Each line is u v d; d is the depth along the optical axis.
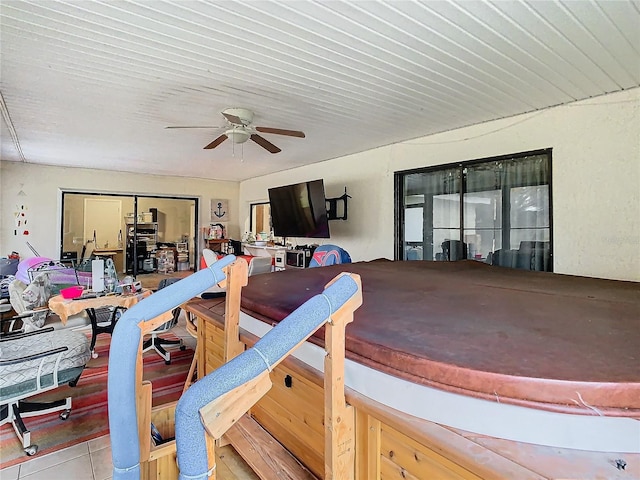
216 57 2.39
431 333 1.29
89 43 2.21
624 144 2.92
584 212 3.14
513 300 1.84
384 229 4.96
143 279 8.27
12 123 3.84
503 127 3.69
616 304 1.74
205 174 7.57
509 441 0.93
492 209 3.83
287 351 0.92
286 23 1.98
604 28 2.00
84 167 6.65
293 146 4.95
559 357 1.06
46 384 2.24
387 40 2.16
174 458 1.52
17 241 6.20
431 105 3.30
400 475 1.11
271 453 1.61
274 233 6.47
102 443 2.27
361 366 1.19
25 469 2.01
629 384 0.90
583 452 0.88
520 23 1.96
